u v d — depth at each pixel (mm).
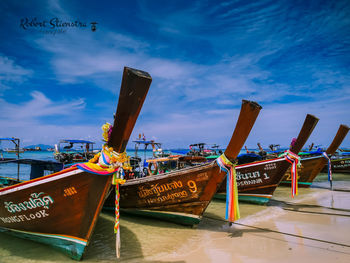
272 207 9047
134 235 6059
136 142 11625
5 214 5195
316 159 13055
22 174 18938
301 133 8430
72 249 4621
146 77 3521
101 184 4211
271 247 5211
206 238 5816
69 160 10078
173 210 6629
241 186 9711
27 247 5227
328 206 9109
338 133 12438
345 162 19359
